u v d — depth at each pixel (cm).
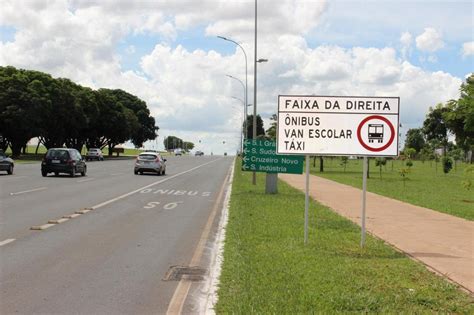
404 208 1833
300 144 1088
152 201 1983
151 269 876
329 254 967
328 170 5416
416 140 10731
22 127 6438
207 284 783
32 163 5612
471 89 2189
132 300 698
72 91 7562
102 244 1080
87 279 798
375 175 4484
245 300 659
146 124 11569
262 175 4066
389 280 776
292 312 615
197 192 2497
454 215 1667
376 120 1077
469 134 2331
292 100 1088
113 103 9262
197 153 16725
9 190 2236
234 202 1922
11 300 685
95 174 3819
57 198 1958
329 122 1083
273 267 842
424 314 619
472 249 1046
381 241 1129
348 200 2095
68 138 8425
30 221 1360
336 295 679
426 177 4322
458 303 667
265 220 1419
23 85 6544
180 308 667
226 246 1042
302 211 1656
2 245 1038
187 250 1047
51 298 697
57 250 1005
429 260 934
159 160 3997
